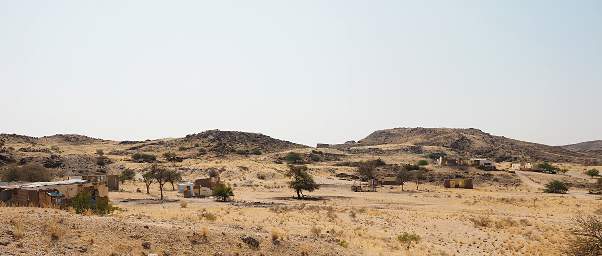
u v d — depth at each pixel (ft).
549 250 141.79
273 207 226.99
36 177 327.47
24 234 73.46
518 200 314.76
